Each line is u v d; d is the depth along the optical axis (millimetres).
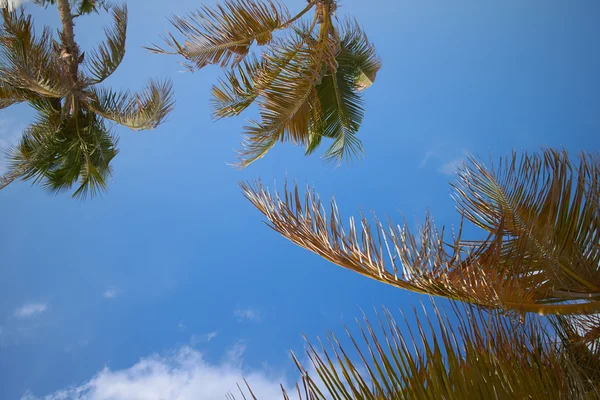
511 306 1957
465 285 1904
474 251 2062
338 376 1263
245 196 2236
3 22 9414
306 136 9188
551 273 2115
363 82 10453
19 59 9695
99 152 12797
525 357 1435
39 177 12328
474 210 2471
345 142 10344
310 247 2154
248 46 7730
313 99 8867
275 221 2184
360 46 10117
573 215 2146
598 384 1608
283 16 7934
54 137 12031
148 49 7305
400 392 1253
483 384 1277
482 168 2467
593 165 2156
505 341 1438
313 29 8797
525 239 2111
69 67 11156
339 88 9938
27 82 10062
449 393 1244
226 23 7461
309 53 8406
